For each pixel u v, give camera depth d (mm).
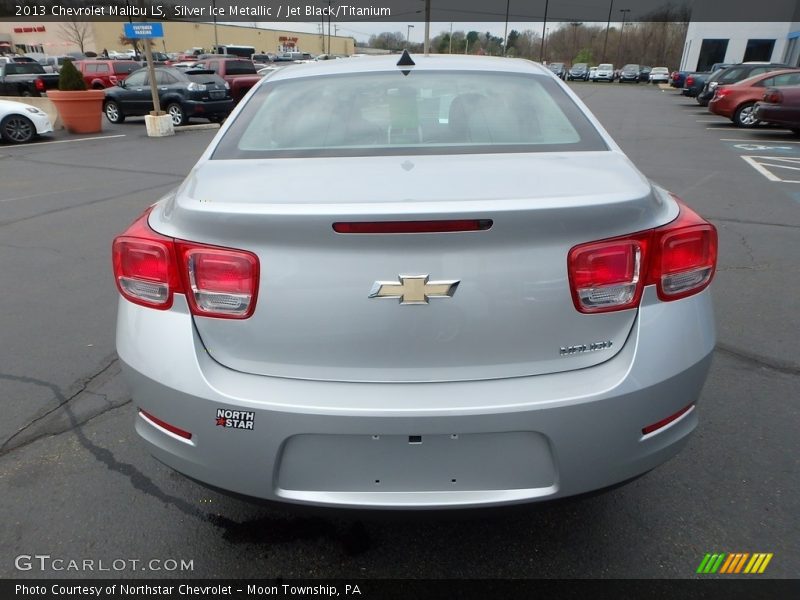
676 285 1802
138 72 17453
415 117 2400
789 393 3186
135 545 2248
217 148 2322
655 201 1852
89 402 3184
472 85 2596
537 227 1635
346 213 1587
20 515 2389
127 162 11047
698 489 2496
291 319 1695
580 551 2197
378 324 1673
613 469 1777
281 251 1665
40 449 2797
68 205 7602
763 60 41062
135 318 1860
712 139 14008
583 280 1692
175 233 1787
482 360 1703
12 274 5098
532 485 1761
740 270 5047
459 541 2256
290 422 1687
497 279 1655
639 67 56094
